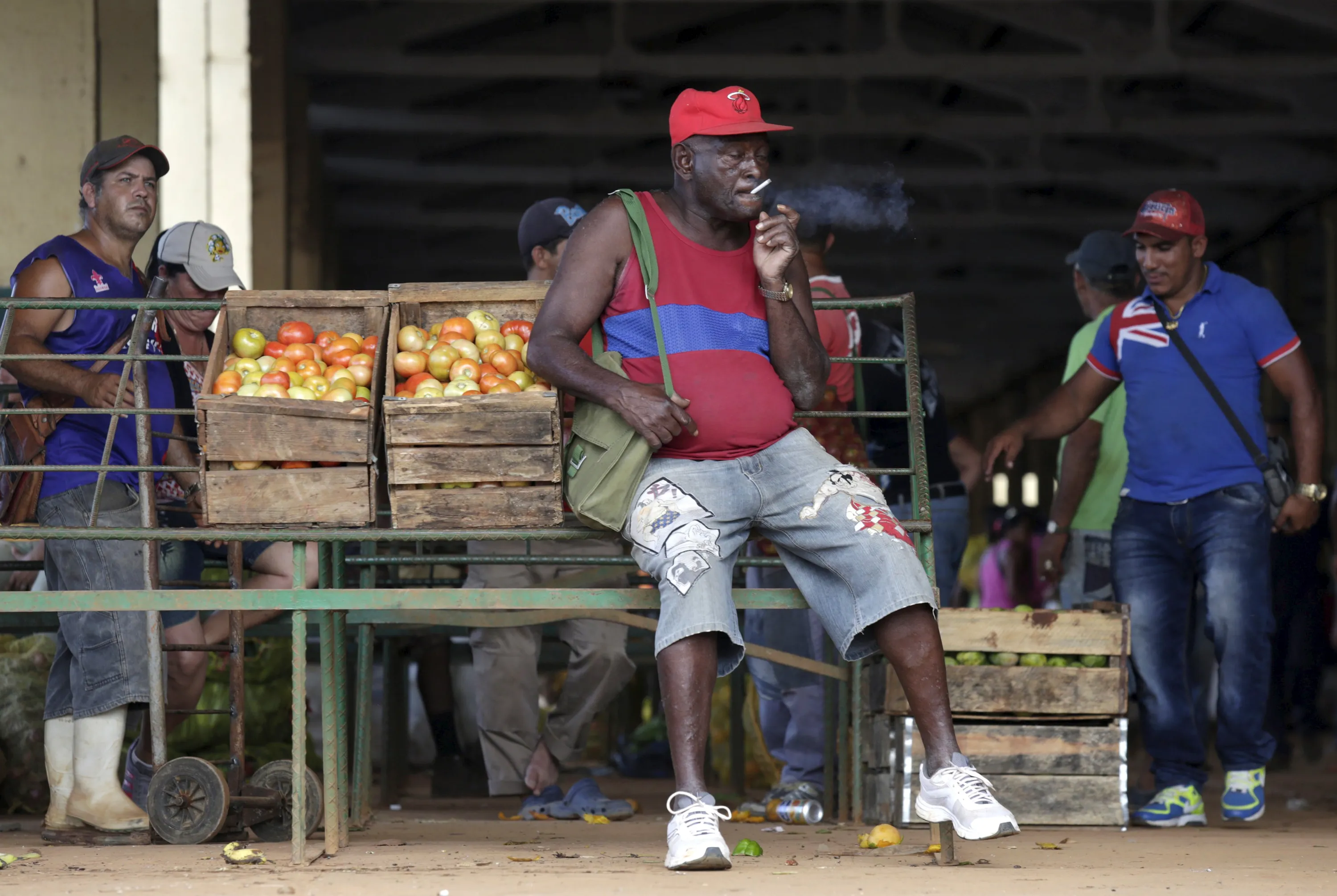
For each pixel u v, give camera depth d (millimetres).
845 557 5328
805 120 31281
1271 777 12961
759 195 5480
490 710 8164
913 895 4562
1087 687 7516
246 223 18656
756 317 5645
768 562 5648
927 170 34250
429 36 26672
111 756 6430
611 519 5348
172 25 18641
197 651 6504
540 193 36812
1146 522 8227
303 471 5383
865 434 8719
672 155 5625
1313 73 27391
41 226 12477
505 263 40781
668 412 5223
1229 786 8086
